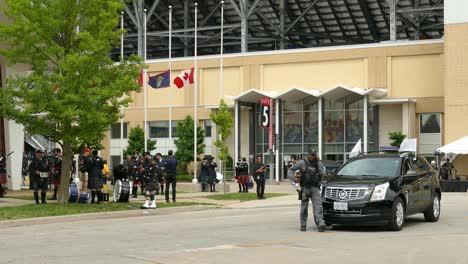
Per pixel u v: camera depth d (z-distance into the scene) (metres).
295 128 72.12
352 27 105.25
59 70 27.75
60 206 26.30
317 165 18.89
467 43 60.53
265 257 13.80
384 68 70.38
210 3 98.56
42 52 27.75
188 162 72.31
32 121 27.75
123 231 19.28
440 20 96.06
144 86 57.62
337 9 98.38
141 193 35.69
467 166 60.03
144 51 79.44
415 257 13.85
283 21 96.06
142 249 15.02
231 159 72.62
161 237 17.58
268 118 66.50
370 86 70.88
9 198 32.03
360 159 20.67
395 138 65.75
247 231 19.14
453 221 22.19
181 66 78.31
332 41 112.06
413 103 68.62
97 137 28.59
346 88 66.88
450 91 61.06
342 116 70.69
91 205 27.19
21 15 27.27
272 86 75.19
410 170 20.52
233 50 113.56
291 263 13.03
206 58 77.62
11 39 28.16
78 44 28.09
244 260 13.38
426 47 68.75
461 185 46.81
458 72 60.78
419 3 89.50
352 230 19.34
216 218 24.09
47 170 28.11
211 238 17.30
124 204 28.50
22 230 19.92
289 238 17.28
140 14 84.81
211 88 77.56
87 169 28.41
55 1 27.17
